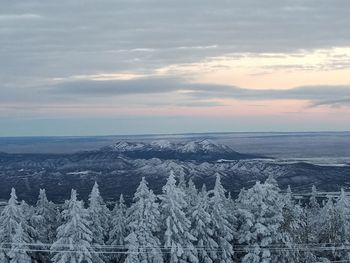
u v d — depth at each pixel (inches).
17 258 1760.6
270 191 1923.0
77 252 1753.2
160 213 1895.9
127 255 1891.0
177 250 1814.7
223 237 1934.1
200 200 1962.4
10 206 1849.2
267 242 1859.0
